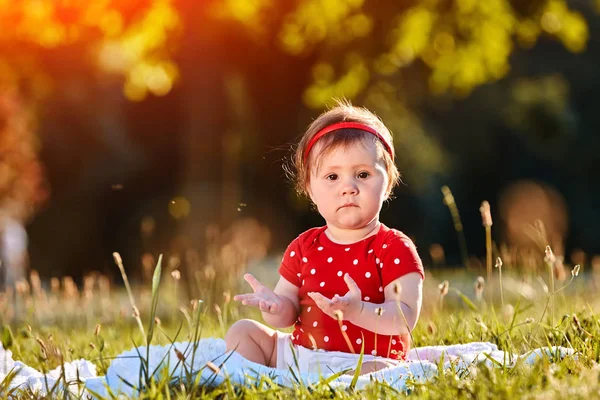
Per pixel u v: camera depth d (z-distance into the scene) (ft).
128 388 11.85
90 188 98.22
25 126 60.64
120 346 18.98
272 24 55.88
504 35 61.11
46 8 48.29
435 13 57.72
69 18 48.75
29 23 49.39
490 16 59.31
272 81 60.18
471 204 112.57
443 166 104.99
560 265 15.61
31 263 93.71
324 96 60.49
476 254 110.22
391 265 13.23
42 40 51.78
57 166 96.84
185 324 24.08
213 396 11.09
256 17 55.11
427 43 59.98
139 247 92.43
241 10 53.47
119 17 49.93
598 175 114.52
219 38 54.95
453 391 10.62
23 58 56.75
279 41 57.36
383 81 75.92
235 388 11.71
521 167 114.21
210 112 55.98
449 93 102.01
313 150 13.89
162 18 52.26
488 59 62.13
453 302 32.86
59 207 96.68
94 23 49.83
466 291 36.88
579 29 61.57
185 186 55.93
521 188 111.96
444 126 111.14
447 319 18.71
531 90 107.96
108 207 99.04
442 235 107.45
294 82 60.75
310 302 13.57
